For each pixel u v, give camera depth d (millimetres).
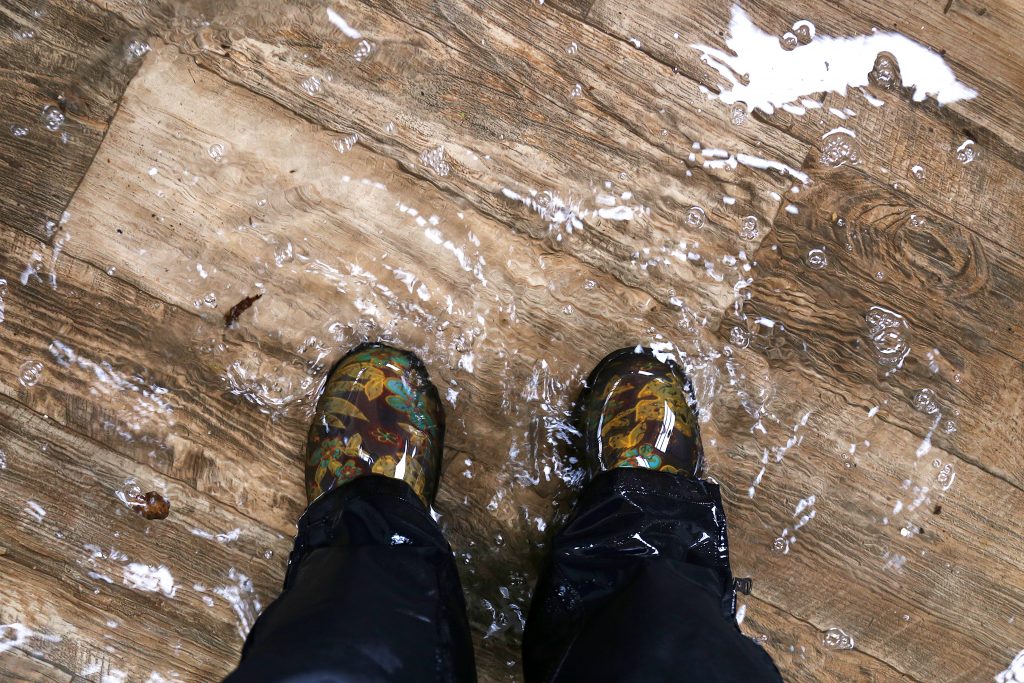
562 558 905
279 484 1067
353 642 723
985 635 1138
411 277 1099
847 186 1160
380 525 870
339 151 1095
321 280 1086
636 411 1044
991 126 1185
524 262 1114
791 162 1156
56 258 1060
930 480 1145
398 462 991
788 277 1144
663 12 1152
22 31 1065
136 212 1066
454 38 1122
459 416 1095
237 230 1077
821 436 1134
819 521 1125
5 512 1043
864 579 1125
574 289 1119
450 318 1102
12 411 1049
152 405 1061
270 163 1084
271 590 1057
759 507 1117
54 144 1063
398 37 1113
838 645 1113
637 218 1133
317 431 1021
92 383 1056
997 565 1147
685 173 1144
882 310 1152
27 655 1037
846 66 1172
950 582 1138
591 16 1144
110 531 1050
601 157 1134
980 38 1186
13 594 1039
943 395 1152
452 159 1111
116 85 1067
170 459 1058
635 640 762
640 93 1145
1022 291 1176
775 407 1132
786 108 1160
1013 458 1159
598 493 967
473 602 1069
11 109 1062
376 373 1036
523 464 1093
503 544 1079
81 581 1044
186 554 1054
